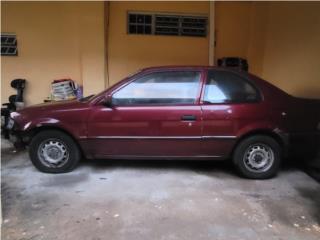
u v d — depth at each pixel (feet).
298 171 16.78
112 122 15.20
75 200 13.20
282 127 15.19
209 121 15.05
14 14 25.12
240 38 26.78
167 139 15.20
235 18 26.68
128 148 15.47
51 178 15.48
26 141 15.99
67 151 15.87
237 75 15.47
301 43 20.49
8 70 25.79
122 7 25.55
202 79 15.33
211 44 25.76
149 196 13.60
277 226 11.42
